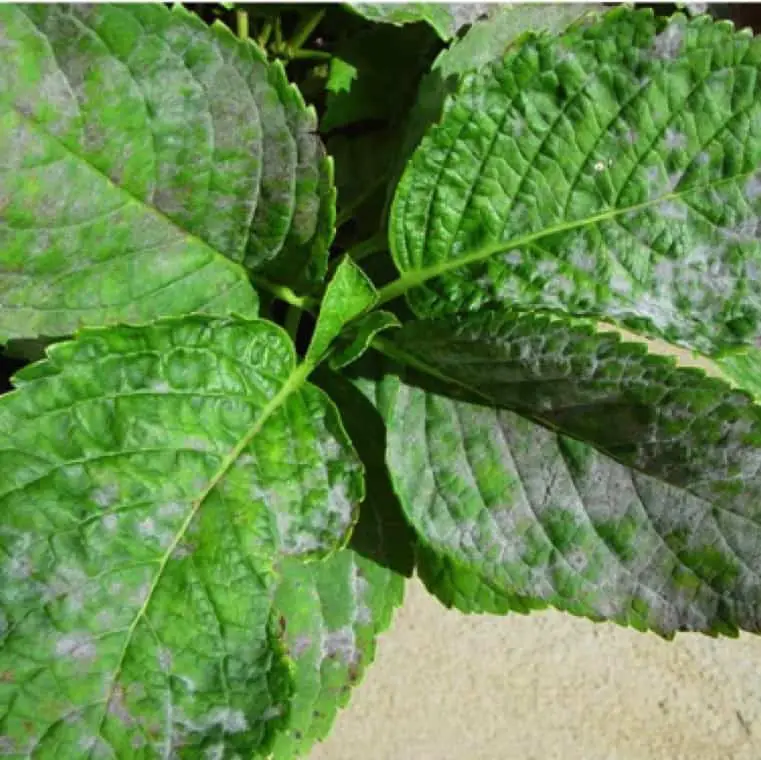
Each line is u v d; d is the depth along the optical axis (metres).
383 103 0.50
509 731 0.56
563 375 0.44
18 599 0.38
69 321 0.42
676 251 0.46
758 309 0.46
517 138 0.44
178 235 0.43
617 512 0.44
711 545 0.44
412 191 0.45
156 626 0.39
